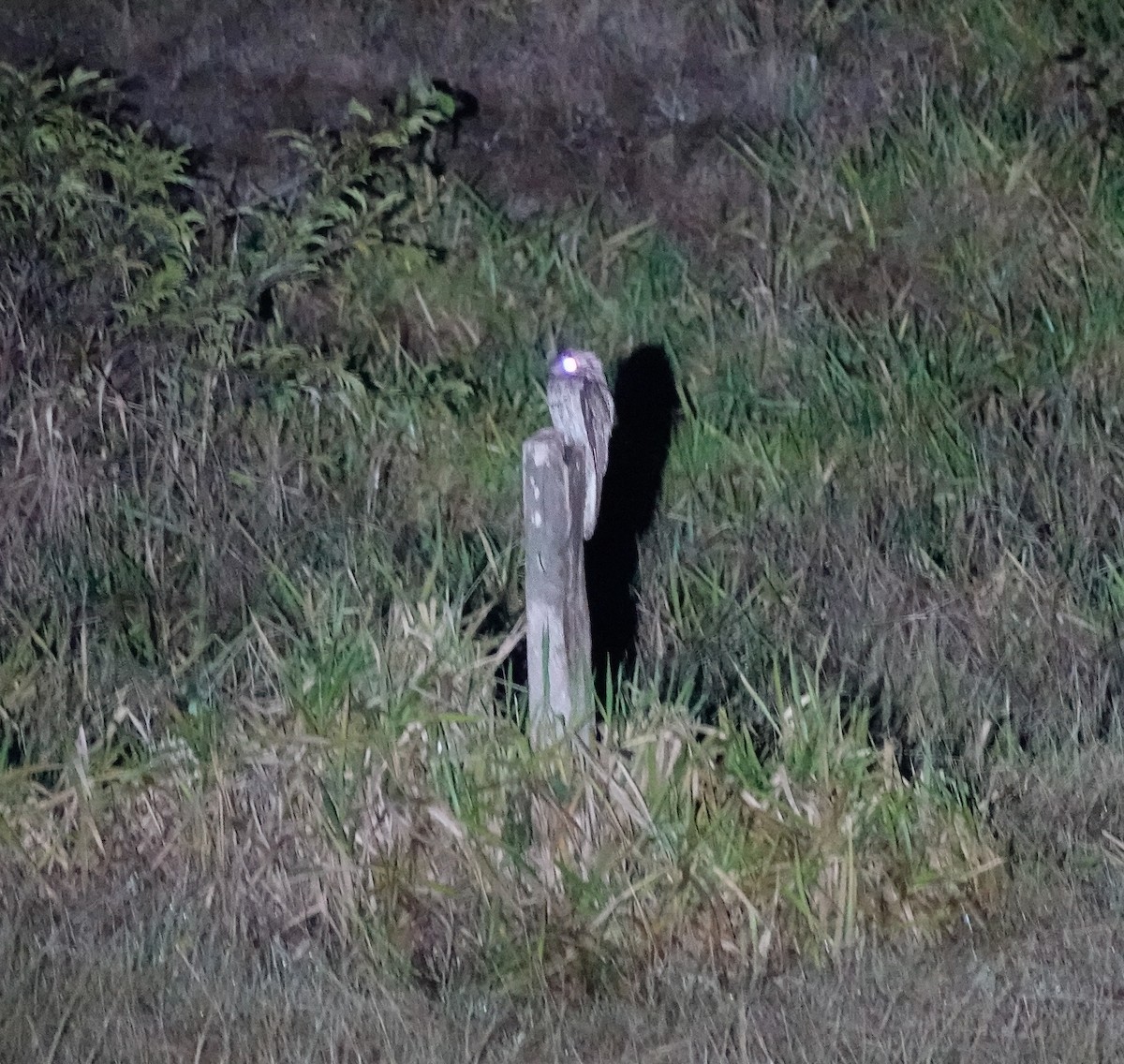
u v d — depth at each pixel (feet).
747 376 79.25
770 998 49.42
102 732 60.54
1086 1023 47.93
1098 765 60.54
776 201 87.86
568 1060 47.01
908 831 53.47
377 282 82.64
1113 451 75.46
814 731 55.98
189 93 91.40
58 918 53.47
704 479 75.10
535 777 52.80
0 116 83.15
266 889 53.26
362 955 51.01
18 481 71.77
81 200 81.15
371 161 87.20
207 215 82.58
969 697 65.00
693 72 94.79
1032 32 96.17
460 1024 48.44
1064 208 87.04
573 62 94.89
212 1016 48.60
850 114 92.32
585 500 54.90
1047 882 54.60
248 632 65.00
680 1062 46.62
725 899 51.60
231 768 55.52
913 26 96.94
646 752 53.78
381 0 96.89
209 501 72.13
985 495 73.36
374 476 73.67
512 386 79.30
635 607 69.05
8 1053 47.01
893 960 50.75
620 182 88.79
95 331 76.89
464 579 66.28
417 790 53.36
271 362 76.95
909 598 69.51
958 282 83.97
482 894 51.57
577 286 83.15
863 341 80.53
